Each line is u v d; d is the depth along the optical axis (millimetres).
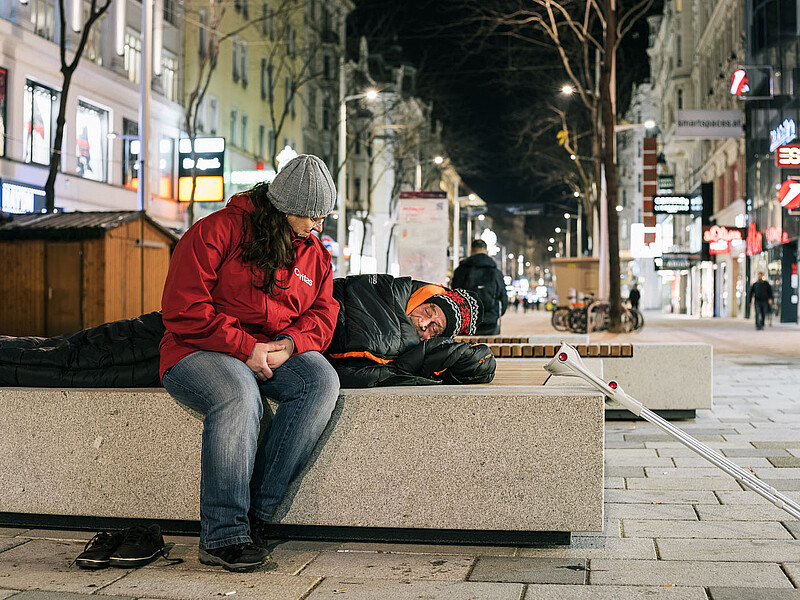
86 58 29828
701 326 36906
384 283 4898
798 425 8531
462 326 5156
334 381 4062
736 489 5609
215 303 4016
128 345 4484
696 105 59500
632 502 5246
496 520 4098
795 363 16391
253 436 3904
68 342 4613
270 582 3654
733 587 3576
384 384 4527
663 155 73750
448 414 4109
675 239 68250
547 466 4059
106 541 3951
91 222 18266
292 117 52406
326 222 54906
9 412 4441
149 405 4312
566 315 29844
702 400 8844
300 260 4168
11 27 25344
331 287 4375
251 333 4086
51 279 18031
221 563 3814
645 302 94938
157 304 19688
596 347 8844
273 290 4016
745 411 9617
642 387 8883
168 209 35844
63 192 28125
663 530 4555
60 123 21891
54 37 28141
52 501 4418
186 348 3971
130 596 3484
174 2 36688
